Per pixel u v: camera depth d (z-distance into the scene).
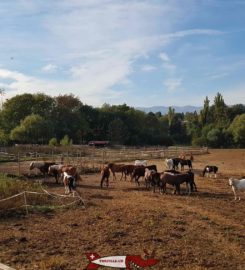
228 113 114.75
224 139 96.50
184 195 24.47
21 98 85.19
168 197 23.61
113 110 107.75
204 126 109.81
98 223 16.83
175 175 24.70
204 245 13.98
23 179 29.39
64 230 15.78
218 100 115.19
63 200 21.72
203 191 26.23
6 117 83.56
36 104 85.62
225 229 16.27
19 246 13.73
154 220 17.36
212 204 21.61
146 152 55.94
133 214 18.45
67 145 63.84
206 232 15.68
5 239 14.52
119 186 28.06
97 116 103.31
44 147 59.09
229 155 59.44
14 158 45.38
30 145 62.50
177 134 125.38
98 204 20.86
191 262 12.17
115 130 95.31
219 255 12.94
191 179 25.02
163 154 56.00
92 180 31.05
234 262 12.31
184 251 13.22
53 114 87.62
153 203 21.45
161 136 106.00
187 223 17.05
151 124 111.31
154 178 25.48
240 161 50.25
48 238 14.68
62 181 29.47
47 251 13.18
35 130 71.38
